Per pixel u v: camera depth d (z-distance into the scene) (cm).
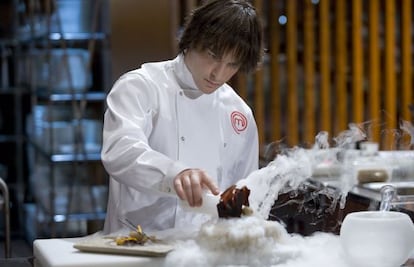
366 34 638
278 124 622
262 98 619
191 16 229
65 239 205
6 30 750
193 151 249
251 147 268
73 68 585
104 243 190
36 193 642
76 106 579
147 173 209
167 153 246
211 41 216
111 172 220
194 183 193
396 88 649
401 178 338
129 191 245
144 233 203
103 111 589
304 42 619
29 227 685
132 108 234
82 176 584
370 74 634
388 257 180
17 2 725
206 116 251
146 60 558
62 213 582
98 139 591
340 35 625
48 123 593
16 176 758
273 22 619
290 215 250
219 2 221
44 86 608
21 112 749
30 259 215
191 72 241
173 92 245
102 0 575
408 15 639
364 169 332
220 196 191
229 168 264
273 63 620
